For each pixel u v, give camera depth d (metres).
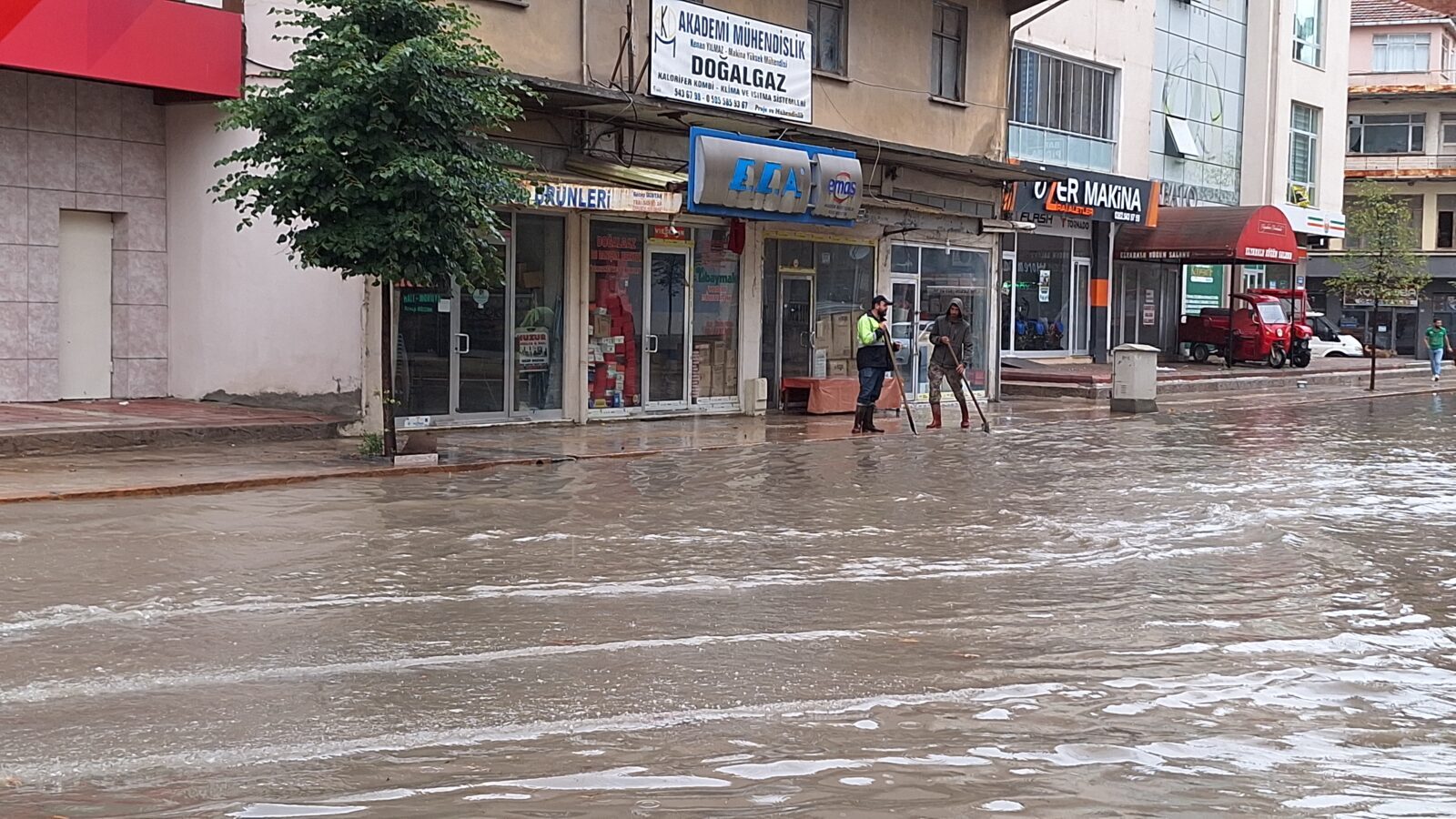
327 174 13.70
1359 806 5.25
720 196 19.70
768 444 18.44
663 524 11.74
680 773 5.44
